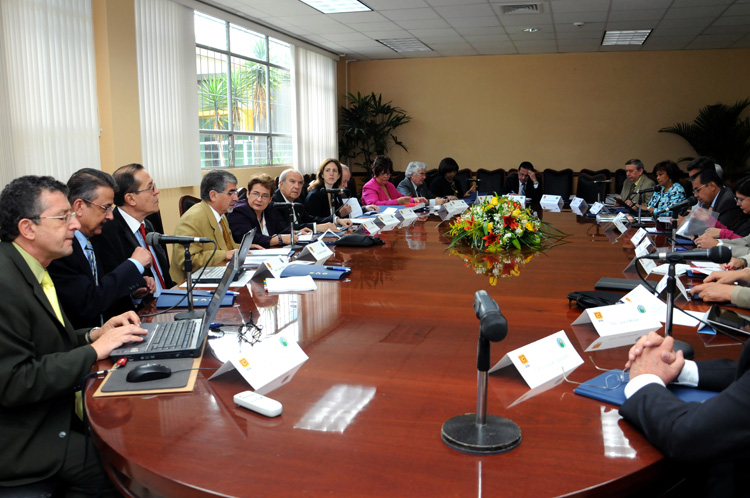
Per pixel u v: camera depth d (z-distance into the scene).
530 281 2.52
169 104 6.29
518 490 0.98
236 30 7.65
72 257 2.10
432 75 10.24
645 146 9.58
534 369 1.44
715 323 1.80
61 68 5.08
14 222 1.60
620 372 1.45
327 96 9.79
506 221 3.34
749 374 1.04
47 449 1.49
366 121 10.36
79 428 1.66
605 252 3.29
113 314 2.38
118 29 5.49
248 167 8.01
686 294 2.17
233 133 7.70
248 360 1.44
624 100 9.55
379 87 10.49
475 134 10.22
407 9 6.71
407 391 1.38
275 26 7.75
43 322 1.56
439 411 1.28
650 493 1.21
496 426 1.17
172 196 6.54
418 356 1.61
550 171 9.52
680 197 5.62
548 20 7.19
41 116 4.95
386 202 6.06
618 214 5.07
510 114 10.03
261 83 8.25
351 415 1.26
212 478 1.02
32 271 1.61
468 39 8.51
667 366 1.32
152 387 1.39
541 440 1.15
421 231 4.23
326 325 1.89
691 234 3.70
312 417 1.25
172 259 3.15
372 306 2.12
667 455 1.08
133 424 1.22
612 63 9.52
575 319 1.95
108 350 1.56
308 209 5.11
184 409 1.29
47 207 1.61
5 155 4.65
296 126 8.91
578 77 9.68
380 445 1.13
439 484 1.00
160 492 1.04
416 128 10.43
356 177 10.93
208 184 3.28
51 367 1.44
